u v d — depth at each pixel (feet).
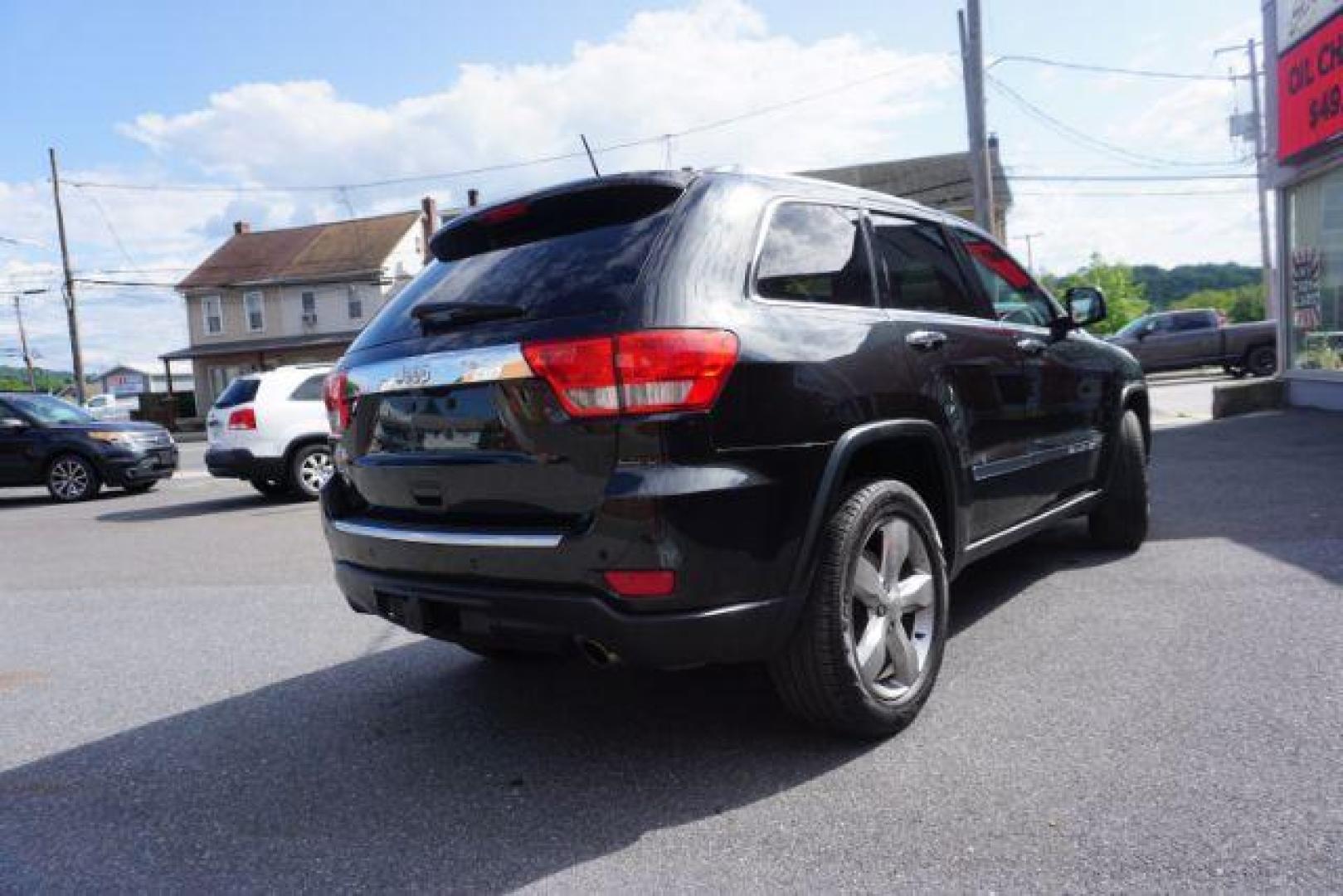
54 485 45.32
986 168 61.57
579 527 8.79
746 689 12.38
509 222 10.93
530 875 8.18
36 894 8.36
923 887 7.54
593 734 11.25
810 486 9.45
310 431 38.17
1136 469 17.62
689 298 8.98
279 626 17.69
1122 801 8.62
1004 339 13.52
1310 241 42.22
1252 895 7.13
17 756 11.85
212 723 12.64
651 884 7.89
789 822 8.73
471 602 9.45
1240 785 8.74
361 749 11.34
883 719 10.17
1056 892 7.34
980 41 60.80
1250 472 26.21
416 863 8.52
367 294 138.82
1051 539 19.61
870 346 10.64
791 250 10.43
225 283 143.33
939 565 11.10
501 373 9.10
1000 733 10.27
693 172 10.23
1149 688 11.19
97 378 303.68
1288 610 13.71
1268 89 43.24
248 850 8.98
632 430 8.55
